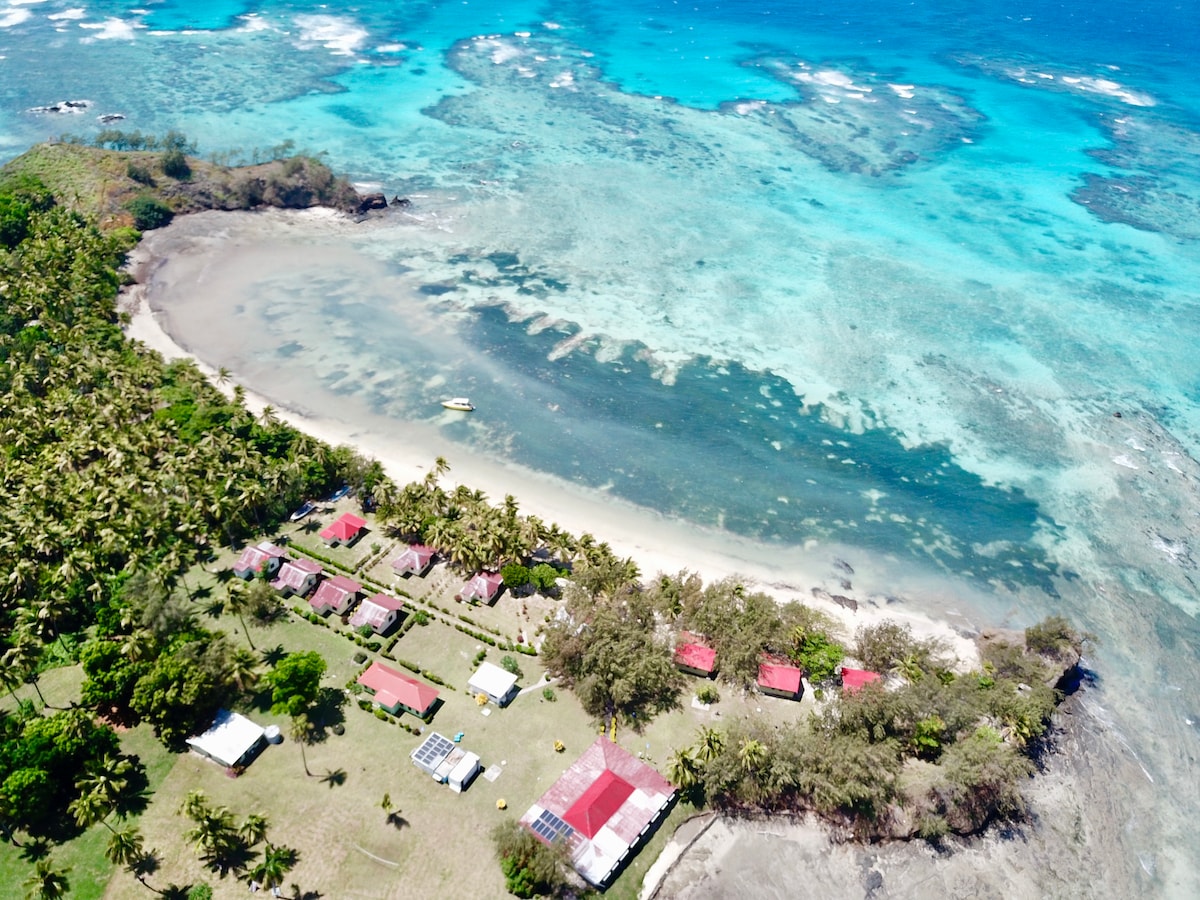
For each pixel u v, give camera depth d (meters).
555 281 179.25
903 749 90.25
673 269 186.38
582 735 90.25
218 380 142.50
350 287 172.75
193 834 73.31
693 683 97.69
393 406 141.12
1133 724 98.88
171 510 107.50
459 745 87.94
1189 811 90.06
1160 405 153.75
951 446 141.12
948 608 112.88
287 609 102.50
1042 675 98.19
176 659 86.69
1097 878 83.06
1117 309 181.38
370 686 91.94
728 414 144.75
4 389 125.62
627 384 150.12
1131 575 119.62
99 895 73.06
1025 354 165.50
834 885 80.00
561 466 131.62
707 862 80.38
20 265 151.75
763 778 83.56
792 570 116.69
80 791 79.62
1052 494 132.75
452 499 115.38
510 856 75.69
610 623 95.06
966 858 83.19
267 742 86.50
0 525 100.00
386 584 107.00
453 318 164.88
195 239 184.12
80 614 97.19
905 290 183.75
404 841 78.81
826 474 133.88
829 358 160.50
